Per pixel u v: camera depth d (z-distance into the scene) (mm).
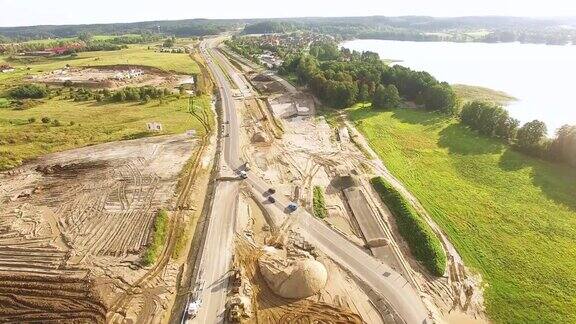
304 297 41375
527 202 58719
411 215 53688
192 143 78562
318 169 69312
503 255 47688
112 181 63906
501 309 40469
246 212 56094
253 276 44219
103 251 48031
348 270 45344
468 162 72000
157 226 51906
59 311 39906
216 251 48062
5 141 76250
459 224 53750
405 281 43875
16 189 61844
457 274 45031
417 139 82750
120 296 41719
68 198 59250
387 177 66875
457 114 97000
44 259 46969
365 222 54062
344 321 38625
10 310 40094
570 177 65500
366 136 84125
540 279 43812
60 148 75500
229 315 38656
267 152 75562
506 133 81188
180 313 39594
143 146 76875
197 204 58375
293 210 56688
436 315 39750
